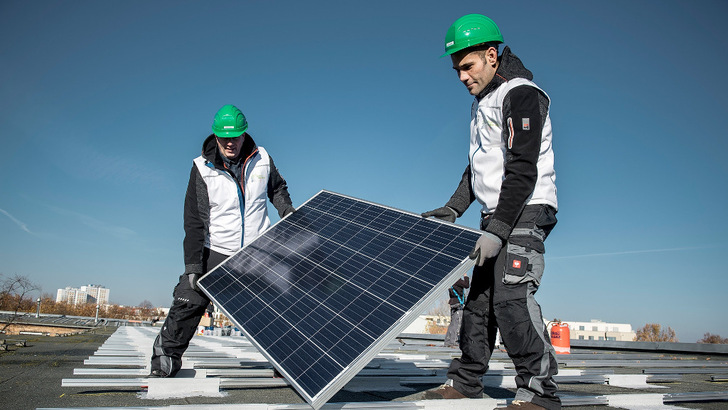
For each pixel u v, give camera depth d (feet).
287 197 15.34
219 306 11.11
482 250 9.00
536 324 9.12
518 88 9.43
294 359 8.57
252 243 13.53
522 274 9.08
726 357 31.71
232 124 13.03
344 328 8.79
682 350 34.60
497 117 9.94
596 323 337.31
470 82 10.41
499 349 30.55
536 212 9.40
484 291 10.54
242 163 14.08
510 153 9.37
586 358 26.11
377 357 20.71
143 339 29.32
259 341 9.41
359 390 13.38
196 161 13.61
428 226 10.88
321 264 11.12
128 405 9.83
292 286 10.76
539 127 9.20
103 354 19.92
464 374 10.74
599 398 11.58
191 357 19.54
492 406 9.88
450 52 10.19
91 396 10.85
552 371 9.12
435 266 9.28
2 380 13.00
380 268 10.05
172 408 8.47
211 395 11.47
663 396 12.23
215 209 13.64
